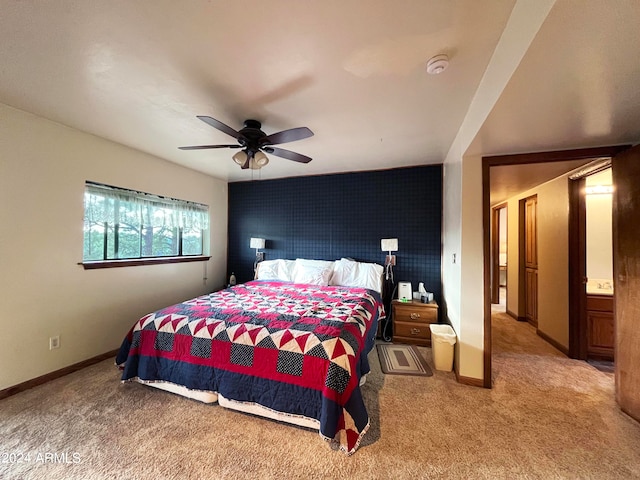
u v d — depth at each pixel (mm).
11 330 2133
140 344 2160
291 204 4422
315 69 1611
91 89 1861
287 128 2449
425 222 3729
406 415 1888
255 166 2447
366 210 4004
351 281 3666
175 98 1966
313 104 2027
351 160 3520
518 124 1689
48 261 2365
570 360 2816
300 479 1372
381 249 3910
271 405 1761
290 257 4422
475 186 2363
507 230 4668
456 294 2596
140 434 1682
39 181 2301
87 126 2488
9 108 2113
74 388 2211
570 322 2898
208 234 4332
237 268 4734
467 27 1270
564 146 2107
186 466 1447
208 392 1968
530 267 4090
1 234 2088
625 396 1906
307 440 1642
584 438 1661
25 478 1367
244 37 1352
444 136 2660
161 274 3484
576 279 2869
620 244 1973
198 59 1534
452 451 1554
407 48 1419
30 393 2135
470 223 2373
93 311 2715
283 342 1820
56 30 1313
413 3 1143
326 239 4215
